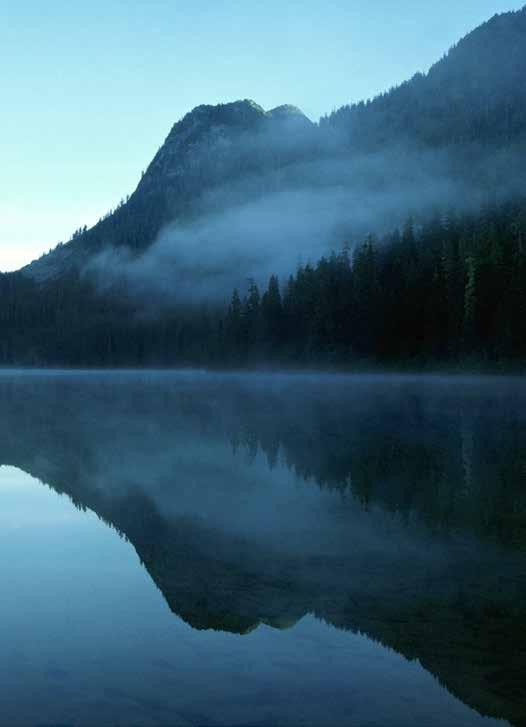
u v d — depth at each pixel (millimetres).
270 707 4473
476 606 6414
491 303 65312
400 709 4453
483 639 5641
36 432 21906
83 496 11898
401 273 79625
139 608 6422
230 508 10898
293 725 4242
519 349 60000
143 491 12344
